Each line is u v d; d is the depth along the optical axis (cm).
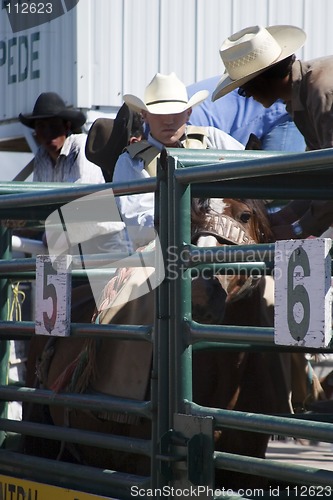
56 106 1138
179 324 568
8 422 695
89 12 1530
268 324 662
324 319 484
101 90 1542
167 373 578
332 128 695
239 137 1217
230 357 648
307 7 1634
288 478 505
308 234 650
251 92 770
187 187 579
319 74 721
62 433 645
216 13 1598
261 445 646
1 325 710
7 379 752
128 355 645
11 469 694
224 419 538
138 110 905
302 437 493
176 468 563
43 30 1619
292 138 1201
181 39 1588
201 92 923
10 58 1719
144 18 1568
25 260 691
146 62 1571
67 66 1556
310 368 741
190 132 920
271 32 777
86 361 661
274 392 669
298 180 609
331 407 724
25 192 744
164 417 576
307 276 495
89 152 1109
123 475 596
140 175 880
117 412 614
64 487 635
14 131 1720
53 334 653
